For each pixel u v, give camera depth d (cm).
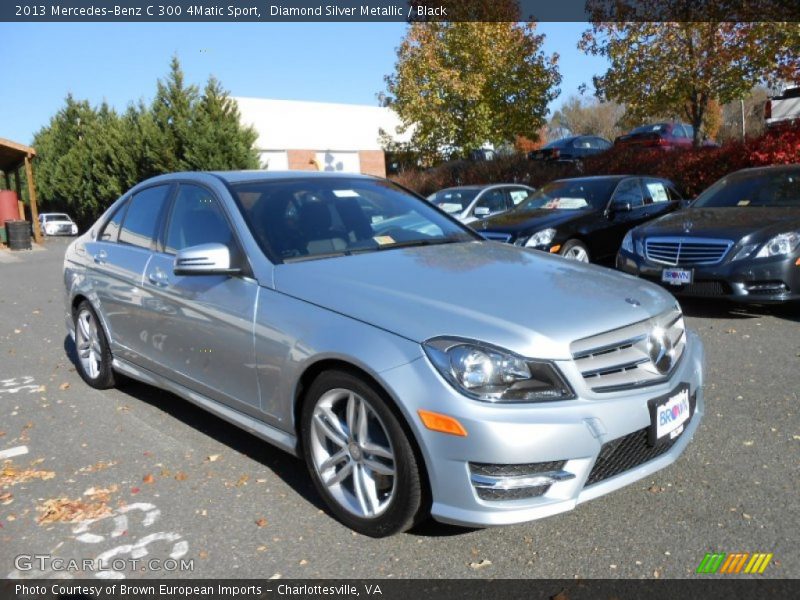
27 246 2336
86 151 3716
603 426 284
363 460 312
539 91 2247
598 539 306
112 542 321
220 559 304
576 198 1016
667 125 2056
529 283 335
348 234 407
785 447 389
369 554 302
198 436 443
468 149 2328
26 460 414
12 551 316
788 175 807
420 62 2220
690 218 758
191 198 439
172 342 422
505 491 277
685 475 361
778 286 664
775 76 1499
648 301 334
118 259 483
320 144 4284
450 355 279
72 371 611
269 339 343
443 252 393
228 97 3353
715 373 526
